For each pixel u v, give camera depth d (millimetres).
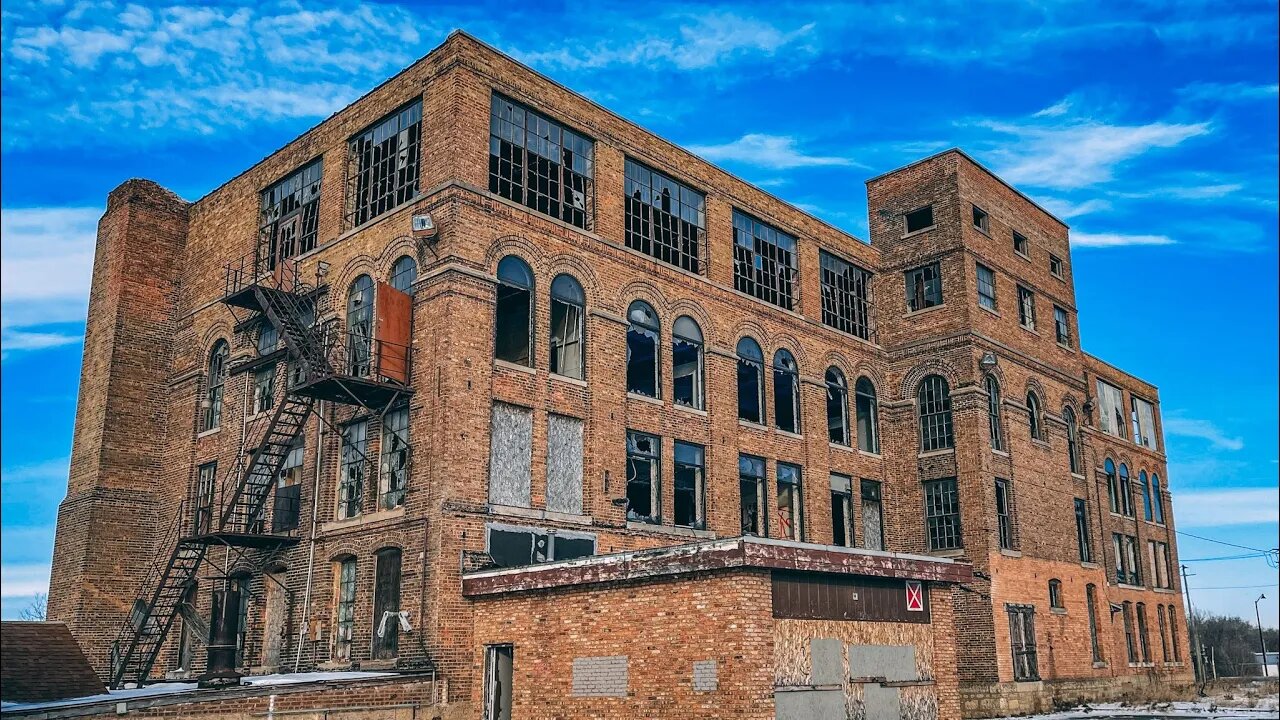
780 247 32344
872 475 33094
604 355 25594
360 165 26703
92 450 29531
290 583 24703
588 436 24766
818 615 19219
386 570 22844
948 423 33188
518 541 22703
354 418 24578
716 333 28875
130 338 30438
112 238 31547
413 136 25156
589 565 19844
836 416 32781
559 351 24953
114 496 29094
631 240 27438
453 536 21609
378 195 25812
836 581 19812
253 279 28578
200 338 30094
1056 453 36125
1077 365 38969
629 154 27750
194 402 29547
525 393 23703
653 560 18938
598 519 24422
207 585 27125
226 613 26391
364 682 19641
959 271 33719
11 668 16984
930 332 34031
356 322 25141
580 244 25719
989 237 35375
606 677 19375
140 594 28875
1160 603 44156
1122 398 45906
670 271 28000
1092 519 37469
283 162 28859
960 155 34719
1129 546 43500
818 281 33156
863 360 34000
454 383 22281
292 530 24984
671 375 27375
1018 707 30188
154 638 27781
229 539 24469
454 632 21266
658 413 26766
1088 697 33625
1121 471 44188
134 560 29125
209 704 17531
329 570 23969
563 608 20312
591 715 19422
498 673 21469
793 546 18656
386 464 23656
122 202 31406
